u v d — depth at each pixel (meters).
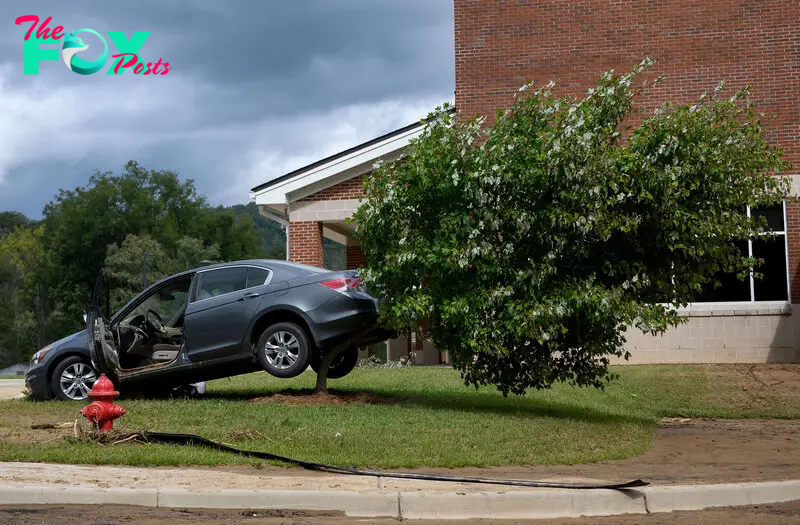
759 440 11.25
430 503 6.61
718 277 21.11
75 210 80.38
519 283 11.80
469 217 12.02
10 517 5.98
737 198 11.86
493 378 12.75
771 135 21.05
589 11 21.84
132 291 71.50
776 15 21.30
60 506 6.40
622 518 6.67
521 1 22.06
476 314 11.89
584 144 11.46
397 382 15.93
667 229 11.65
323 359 13.04
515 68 21.97
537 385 12.66
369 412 11.30
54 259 81.56
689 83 21.47
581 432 10.62
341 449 8.83
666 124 11.81
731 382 16.94
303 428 9.84
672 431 12.22
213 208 90.06
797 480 7.91
